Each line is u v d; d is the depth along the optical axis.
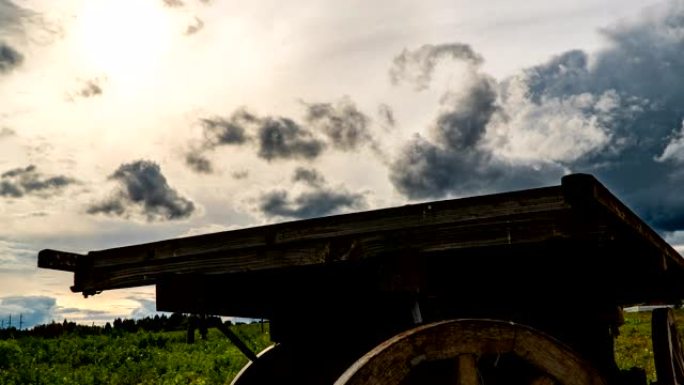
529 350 3.40
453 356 3.19
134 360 19.47
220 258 3.54
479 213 2.99
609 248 3.74
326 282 4.48
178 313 3.76
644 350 18.81
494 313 4.35
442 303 4.33
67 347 21.67
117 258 3.90
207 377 15.18
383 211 3.15
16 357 18.81
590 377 3.54
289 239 3.35
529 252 3.63
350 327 4.71
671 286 5.30
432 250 3.04
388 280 3.10
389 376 3.00
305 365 4.53
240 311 5.06
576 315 4.32
